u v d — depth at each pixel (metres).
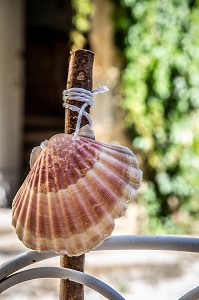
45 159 0.43
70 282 0.47
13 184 2.63
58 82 3.60
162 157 2.06
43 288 1.22
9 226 1.74
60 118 3.50
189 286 1.25
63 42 3.56
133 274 1.31
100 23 2.05
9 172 2.67
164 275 1.31
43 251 0.42
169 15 2.00
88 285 0.44
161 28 2.00
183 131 2.06
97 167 0.42
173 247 0.48
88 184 0.42
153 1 1.98
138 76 2.01
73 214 0.41
